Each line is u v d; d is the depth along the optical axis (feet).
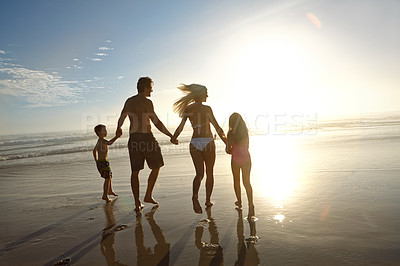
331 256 9.21
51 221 14.30
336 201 15.39
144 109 15.76
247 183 13.79
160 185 21.67
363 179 20.30
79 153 52.24
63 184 24.59
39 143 99.19
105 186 17.97
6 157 52.03
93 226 13.23
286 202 15.64
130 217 14.34
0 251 10.69
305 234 11.09
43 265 9.44
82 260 9.69
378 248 9.65
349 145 41.24
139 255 9.91
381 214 13.06
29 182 26.55
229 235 11.33
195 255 9.71
